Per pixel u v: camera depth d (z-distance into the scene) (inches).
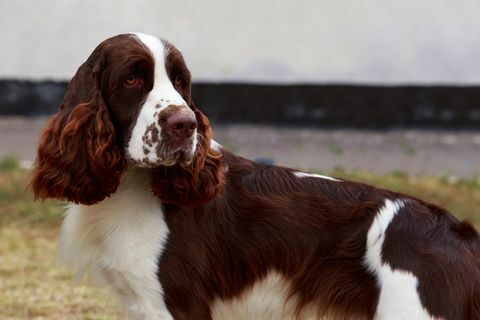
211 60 760.3
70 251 220.5
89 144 198.7
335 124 751.1
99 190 201.5
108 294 248.8
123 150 200.4
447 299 201.9
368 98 748.6
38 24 746.2
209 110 745.6
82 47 742.5
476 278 205.9
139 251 207.2
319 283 212.2
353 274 209.6
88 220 212.7
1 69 753.0
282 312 216.1
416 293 201.9
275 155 657.0
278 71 759.1
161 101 194.9
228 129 741.3
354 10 773.9
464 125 745.0
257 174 219.0
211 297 213.0
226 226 213.2
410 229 208.8
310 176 221.1
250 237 213.2
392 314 202.2
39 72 751.1
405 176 570.6
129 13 733.3
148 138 193.9
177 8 749.3
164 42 202.8
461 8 759.1
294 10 780.6
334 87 746.8
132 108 198.2
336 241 211.3
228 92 745.0
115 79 198.1
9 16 746.2
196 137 197.8
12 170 564.7
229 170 218.5
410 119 748.6
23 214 470.9
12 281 365.4
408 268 203.6
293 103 748.0
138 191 209.0
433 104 745.6
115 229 209.2
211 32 759.7
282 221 213.2
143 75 197.8
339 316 212.4
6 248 418.0
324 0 777.6
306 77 759.1
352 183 220.2
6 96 754.2
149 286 207.0
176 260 207.2
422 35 764.0
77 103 202.2
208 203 212.2
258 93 746.2
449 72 753.0
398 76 759.7
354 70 761.6
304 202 215.0
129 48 198.1
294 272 213.0
